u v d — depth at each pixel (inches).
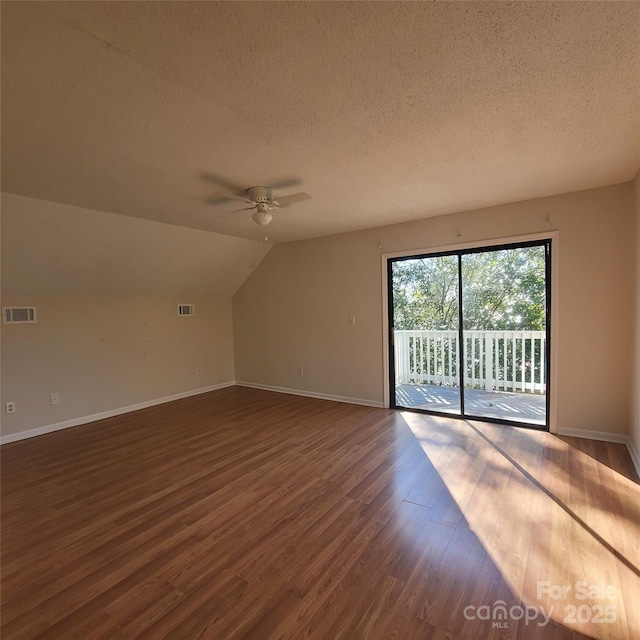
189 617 62.7
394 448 133.6
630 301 128.1
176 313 219.3
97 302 183.0
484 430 149.7
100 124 78.5
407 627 59.6
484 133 87.2
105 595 68.0
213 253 204.7
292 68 61.5
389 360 186.5
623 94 71.4
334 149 93.8
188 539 84.2
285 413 183.6
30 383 160.4
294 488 106.3
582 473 110.0
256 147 91.7
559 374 141.6
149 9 48.4
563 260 138.6
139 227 162.7
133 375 197.8
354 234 192.4
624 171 115.3
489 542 80.1
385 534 84.0
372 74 63.7
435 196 136.3
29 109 72.0
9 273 146.8
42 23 49.9
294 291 219.6
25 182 112.1
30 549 81.8
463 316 167.2
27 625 61.7
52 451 140.6
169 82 64.5
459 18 51.3
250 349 245.0
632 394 125.8
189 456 132.1
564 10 50.1
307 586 69.0
